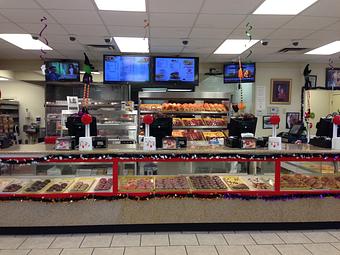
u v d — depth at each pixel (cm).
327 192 375
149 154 356
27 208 355
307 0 395
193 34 556
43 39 589
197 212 369
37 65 794
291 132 697
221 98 740
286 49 670
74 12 440
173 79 680
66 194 354
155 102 754
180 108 720
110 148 372
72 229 361
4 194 350
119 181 368
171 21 480
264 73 822
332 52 698
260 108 823
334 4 405
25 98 1023
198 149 369
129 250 320
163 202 365
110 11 436
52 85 834
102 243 336
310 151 370
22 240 343
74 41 604
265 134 823
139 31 537
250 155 365
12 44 629
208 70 830
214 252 318
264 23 489
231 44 632
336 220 381
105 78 672
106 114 695
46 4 409
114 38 585
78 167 385
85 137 357
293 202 377
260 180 396
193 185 379
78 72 732
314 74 836
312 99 846
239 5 410
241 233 367
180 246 331
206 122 715
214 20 474
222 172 402
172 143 369
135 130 690
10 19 472
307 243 342
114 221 362
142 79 678
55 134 735
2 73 814
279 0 396
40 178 381
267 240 348
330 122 424
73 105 478
